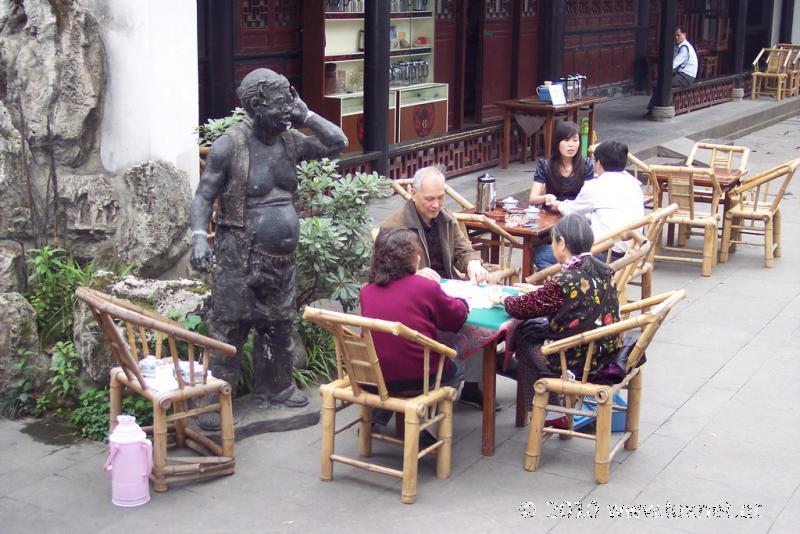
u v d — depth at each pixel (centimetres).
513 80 1467
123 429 474
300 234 614
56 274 633
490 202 764
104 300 470
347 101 1148
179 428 532
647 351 702
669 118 1691
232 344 551
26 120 641
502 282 657
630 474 520
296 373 616
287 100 516
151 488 494
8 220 634
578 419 562
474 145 1259
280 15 1112
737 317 778
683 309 796
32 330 590
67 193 650
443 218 593
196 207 522
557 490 501
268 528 461
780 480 515
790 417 595
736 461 536
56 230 654
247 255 534
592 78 1850
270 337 563
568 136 770
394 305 489
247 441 550
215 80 978
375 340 488
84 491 493
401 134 1227
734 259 954
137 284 599
